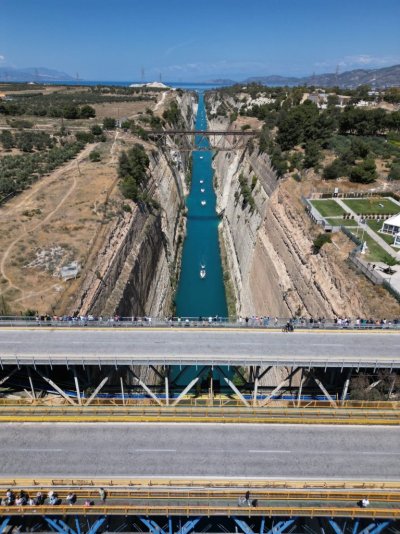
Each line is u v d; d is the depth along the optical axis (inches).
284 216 2491.4
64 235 2204.7
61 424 1224.2
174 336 1498.5
